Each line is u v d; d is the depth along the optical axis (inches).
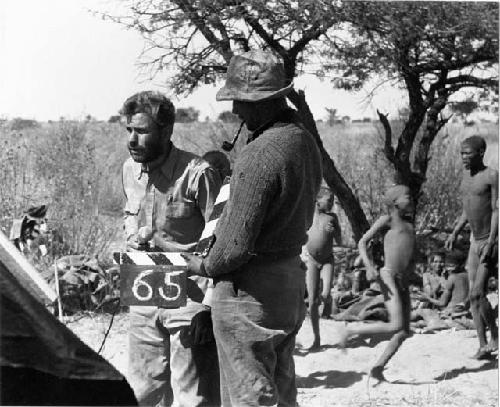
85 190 404.2
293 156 168.7
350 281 359.3
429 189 402.3
